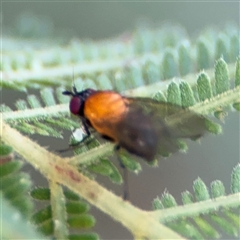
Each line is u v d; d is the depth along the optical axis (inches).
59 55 1.9
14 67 1.8
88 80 1.8
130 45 2.1
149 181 2.2
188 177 2.3
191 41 2.2
